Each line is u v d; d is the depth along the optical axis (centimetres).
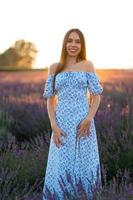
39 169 663
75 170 564
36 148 726
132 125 809
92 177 558
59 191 565
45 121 1019
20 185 620
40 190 611
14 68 3175
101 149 711
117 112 928
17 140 1007
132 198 506
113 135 750
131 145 713
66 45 569
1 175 595
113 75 2392
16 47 4400
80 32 569
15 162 670
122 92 1611
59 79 562
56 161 568
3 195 551
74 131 562
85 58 574
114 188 528
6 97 1452
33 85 1977
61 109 564
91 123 568
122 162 694
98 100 567
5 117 1093
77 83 560
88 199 529
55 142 566
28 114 1121
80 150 564
